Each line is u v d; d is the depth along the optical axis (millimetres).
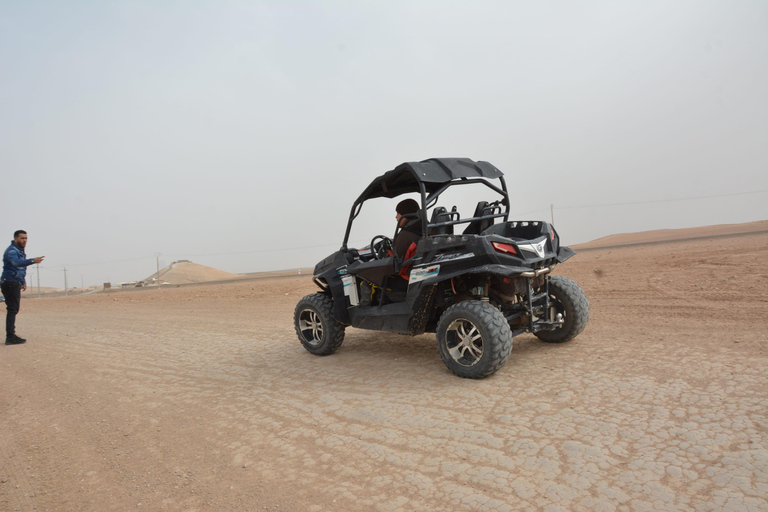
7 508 3029
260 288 21297
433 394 4379
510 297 4895
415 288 5078
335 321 6270
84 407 4984
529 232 5336
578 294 5469
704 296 7734
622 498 2488
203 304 16406
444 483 2826
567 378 4414
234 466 3367
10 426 4547
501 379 4578
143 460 3605
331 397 4637
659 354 4875
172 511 2840
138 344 8523
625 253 20062
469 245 4648
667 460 2816
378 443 3488
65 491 3213
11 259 9359
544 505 2492
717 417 3301
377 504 2680
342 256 6277
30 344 9336
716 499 2398
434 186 5289
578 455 2979
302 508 2723
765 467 2633
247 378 5637
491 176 5551
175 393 5250
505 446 3203
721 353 4699
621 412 3545
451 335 4898
